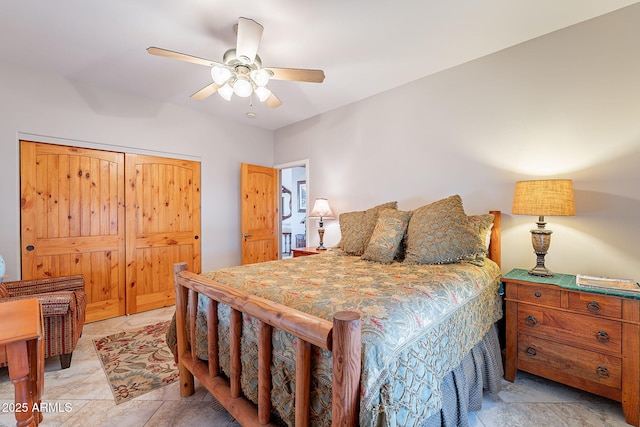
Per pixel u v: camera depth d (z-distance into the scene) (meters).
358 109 3.53
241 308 1.29
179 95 3.40
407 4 1.86
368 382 0.90
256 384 1.34
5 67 2.63
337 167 3.79
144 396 1.84
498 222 2.38
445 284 1.58
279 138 4.66
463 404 1.48
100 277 3.17
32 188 2.78
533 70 2.27
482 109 2.54
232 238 4.30
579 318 1.73
